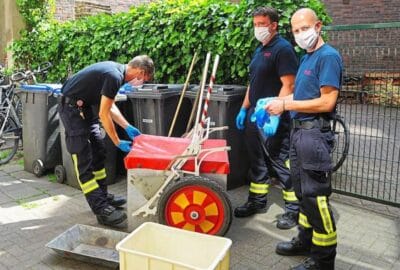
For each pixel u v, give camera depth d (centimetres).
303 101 260
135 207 333
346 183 496
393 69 476
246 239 347
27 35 743
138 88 460
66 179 480
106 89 327
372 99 511
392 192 468
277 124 333
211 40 475
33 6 759
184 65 517
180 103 414
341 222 384
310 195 266
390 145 626
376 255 324
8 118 580
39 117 491
